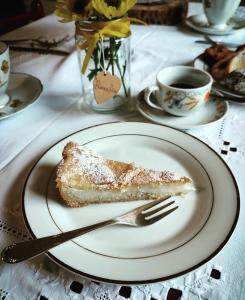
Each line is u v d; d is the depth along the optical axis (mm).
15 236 287
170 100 401
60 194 310
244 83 444
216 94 444
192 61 546
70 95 479
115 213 309
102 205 318
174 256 255
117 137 381
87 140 376
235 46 570
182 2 663
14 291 251
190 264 248
